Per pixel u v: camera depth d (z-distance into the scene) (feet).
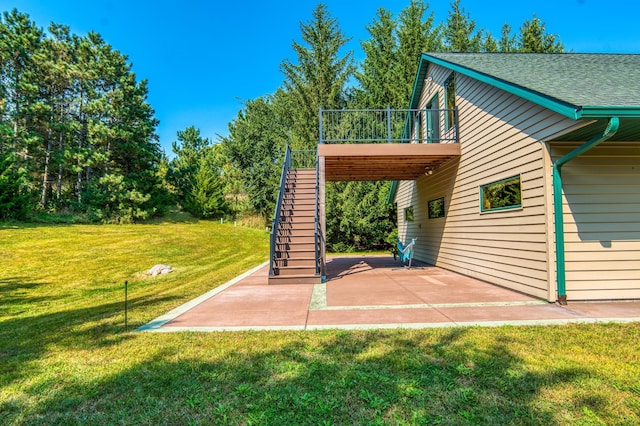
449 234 29.40
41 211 58.95
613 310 14.53
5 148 55.72
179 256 39.73
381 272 29.25
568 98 13.99
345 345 10.67
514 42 68.13
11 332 13.07
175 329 12.85
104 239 45.39
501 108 20.52
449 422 6.63
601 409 6.93
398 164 30.73
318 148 26.91
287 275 23.76
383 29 65.67
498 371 8.58
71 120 64.34
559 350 9.87
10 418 7.06
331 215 59.11
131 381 8.53
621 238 16.33
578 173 16.44
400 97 58.49
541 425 6.47
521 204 18.54
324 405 7.27
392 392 7.76
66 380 8.64
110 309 16.75
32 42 58.95
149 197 67.77
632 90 15.24
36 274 28.37
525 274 18.25
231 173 85.76
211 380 8.54
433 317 13.87
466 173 25.68
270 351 10.30
